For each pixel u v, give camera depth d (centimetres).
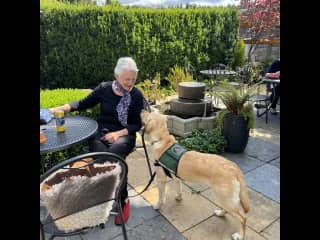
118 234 212
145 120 241
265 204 248
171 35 752
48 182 148
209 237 209
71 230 159
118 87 253
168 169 223
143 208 244
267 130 447
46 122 238
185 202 253
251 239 206
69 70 664
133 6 736
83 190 150
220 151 353
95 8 649
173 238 208
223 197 197
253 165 322
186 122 392
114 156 157
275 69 531
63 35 636
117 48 688
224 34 871
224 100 345
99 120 268
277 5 872
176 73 612
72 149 308
